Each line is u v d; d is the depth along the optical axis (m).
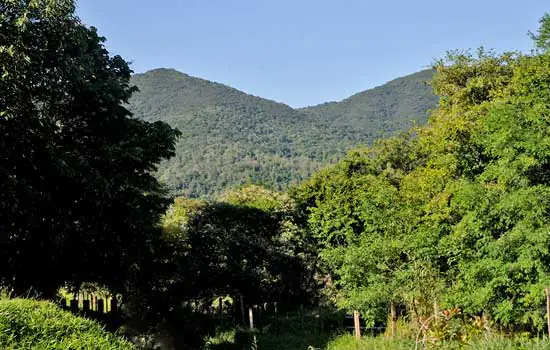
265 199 30.73
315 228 23.73
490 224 14.12
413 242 16.14
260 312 27.55
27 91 12.70
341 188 23.70
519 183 13.44
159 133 16.58
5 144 12.49
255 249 27.00
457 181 16.97
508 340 9.42
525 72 14.05
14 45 11.70
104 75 16.61
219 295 25.62
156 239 18.34
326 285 30.73
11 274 13.70
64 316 6.21
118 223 15.88
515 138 13.05
